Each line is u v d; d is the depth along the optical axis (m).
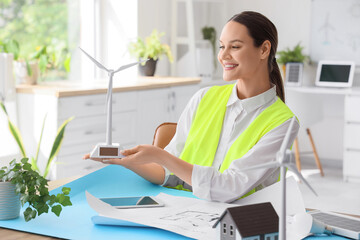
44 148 3.57
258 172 1.39
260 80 1.55
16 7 4.07
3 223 1.23
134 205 1.34
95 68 4.75
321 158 5.39
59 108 3.47
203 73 4.96
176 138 1.73
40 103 3.55
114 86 3.87
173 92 4.36
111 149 1.28
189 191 1.61
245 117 1.56
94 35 4.74
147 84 4.07
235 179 1.39
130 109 3.97
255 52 1.48
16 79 3.90
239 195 1.39
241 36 1.46
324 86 5.04
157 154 1.33
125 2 4.66
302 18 5.30
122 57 4.70
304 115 4.91
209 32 5.16
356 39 5.08
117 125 3.88
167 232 1.18
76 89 3.58
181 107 4.48
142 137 4.12
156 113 4.22
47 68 3.96
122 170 1.67
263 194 1.40
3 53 3.55
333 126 5.31
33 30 4.22
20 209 1.32
